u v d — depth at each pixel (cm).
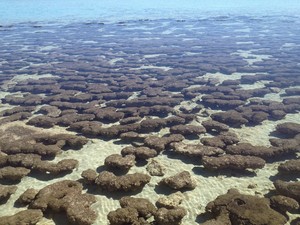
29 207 2191
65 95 4506
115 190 2372
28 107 4066
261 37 9444
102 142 3188
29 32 11200
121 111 3800
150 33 10788
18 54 7594
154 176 2581
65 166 2631
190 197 2325
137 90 4806
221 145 2967
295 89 4512
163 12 17475
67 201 2169
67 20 14400
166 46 8475
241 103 4056
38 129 3488
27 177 2606
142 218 2042
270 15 15212
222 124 3384
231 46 8188
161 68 6131
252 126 3509
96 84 5072
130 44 8825
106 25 12731
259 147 2878
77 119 3644
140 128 3369
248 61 6531
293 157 2856
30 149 2911
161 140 3014
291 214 2112
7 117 3756
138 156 2803
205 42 8900
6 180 2555
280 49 7569
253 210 2014
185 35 10238
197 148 2862
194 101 4303
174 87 4809
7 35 10594
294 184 2280
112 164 2647
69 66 6400
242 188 2420
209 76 5516
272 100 4278
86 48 8394
